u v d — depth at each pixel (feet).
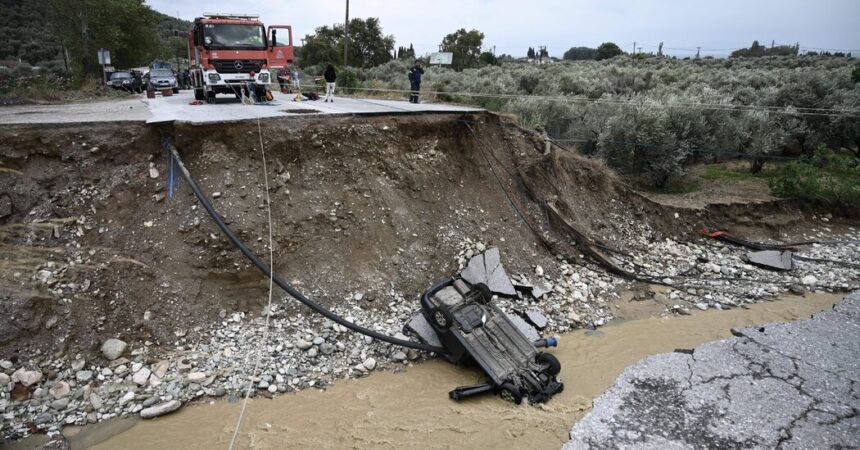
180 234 31.89
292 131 37.63
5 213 30.09
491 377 25.12
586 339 32.37
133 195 32.96
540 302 36.29
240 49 55.47
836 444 19.83
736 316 35.81
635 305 37.76
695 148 61.77
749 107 68.33
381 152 40.88
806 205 55.62
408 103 60.85
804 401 22.84
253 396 25.61
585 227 45.78
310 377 27.14
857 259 46.42
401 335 30.76
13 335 25.91
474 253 38.88
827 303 37.91
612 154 62.28
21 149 31.94
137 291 29.45
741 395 23.54
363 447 21.86
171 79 103.24
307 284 32.86
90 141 33.47
